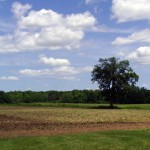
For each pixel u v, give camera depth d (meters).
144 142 24.70
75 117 62.03
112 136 27.41
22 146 22.69
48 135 29.91
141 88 175.75
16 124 45.03
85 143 23.98
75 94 191.38
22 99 184.25
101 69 122.69
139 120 56.66
